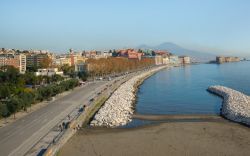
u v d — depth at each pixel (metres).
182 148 103.19
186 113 166.25
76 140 113.25
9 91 186.88
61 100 193.88
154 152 99.56
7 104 140.50
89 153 99.38
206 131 123.19
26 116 146.00
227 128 127.56
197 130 124.88
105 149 102.94
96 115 151.12
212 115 158.12
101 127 132.88
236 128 127.31
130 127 133.50
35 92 182.00
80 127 132.00
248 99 194.12
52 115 146.88
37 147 99.56
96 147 105.12
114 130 127.56
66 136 111.44
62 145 105.62
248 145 105.94
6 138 109.94
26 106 157.38
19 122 133.75
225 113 156.00
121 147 104.75
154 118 152.50
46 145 101.31
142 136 117.56
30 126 126.19
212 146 105.06
